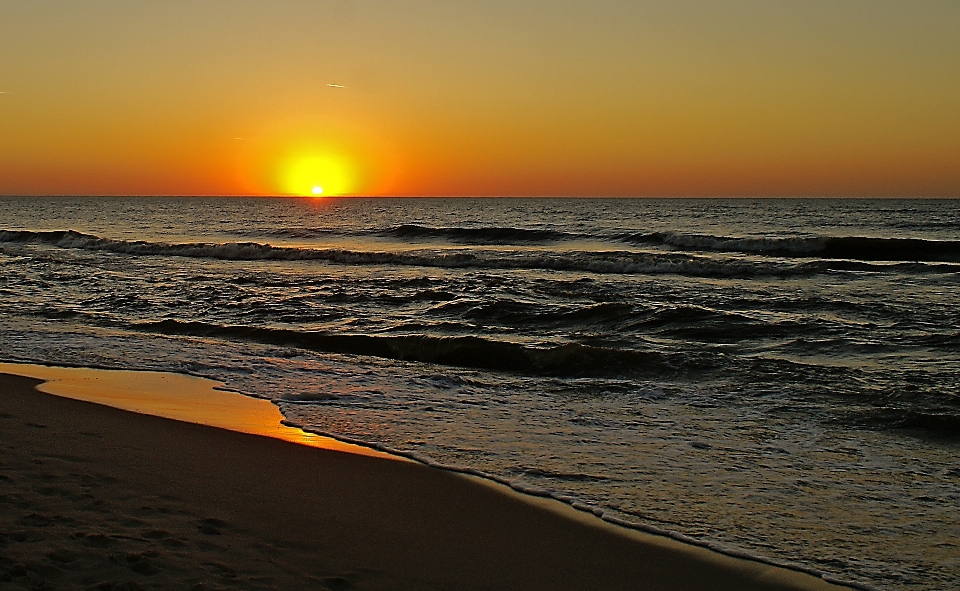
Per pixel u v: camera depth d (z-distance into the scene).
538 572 4.39
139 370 9.96
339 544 4.57
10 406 7.59
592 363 10.74
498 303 16.02
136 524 4.50
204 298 17.94
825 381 9.61
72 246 35.84
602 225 52.69
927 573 4.52
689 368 10.38
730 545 4.86
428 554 4.54
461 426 7.64
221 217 76.25
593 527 5.10
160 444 6.48
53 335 12.34
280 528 4.74
